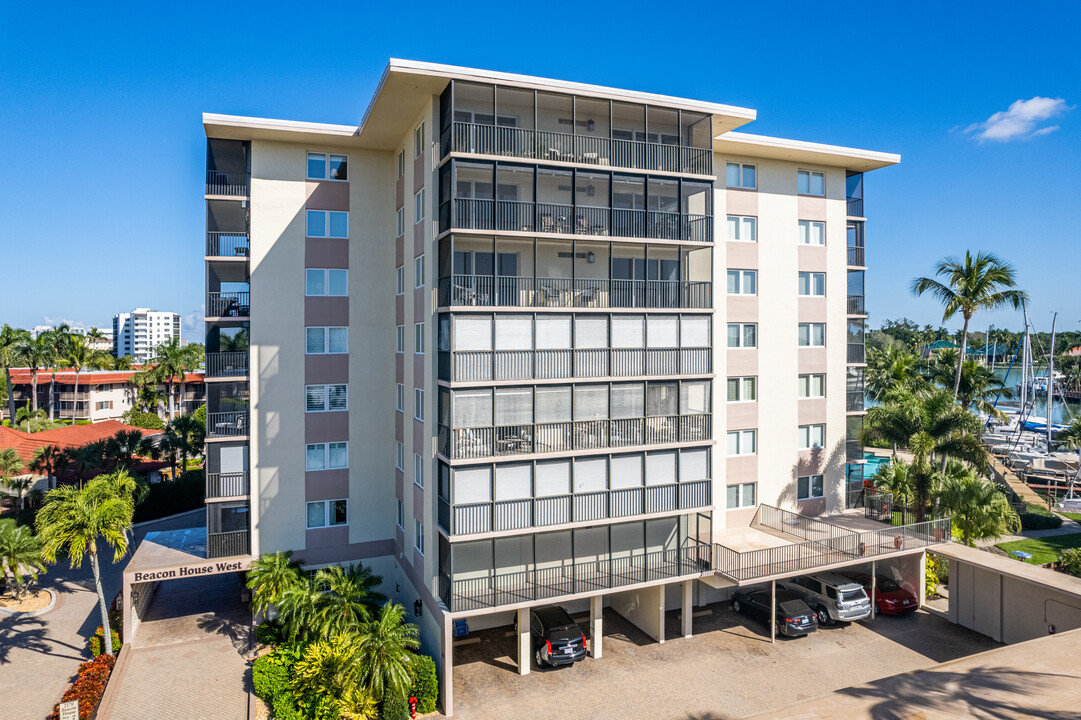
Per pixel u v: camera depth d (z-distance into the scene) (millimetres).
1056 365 102625
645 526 22656
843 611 23938
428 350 21359
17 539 26984
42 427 59188
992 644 22812
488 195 20297
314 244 25125
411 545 23875
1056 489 46062
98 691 20172
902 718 10180
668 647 22812
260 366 24469
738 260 27266
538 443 20688
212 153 25016
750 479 27656
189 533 27969
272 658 20188
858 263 30062
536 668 21469
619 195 22234
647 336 22219
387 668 18031
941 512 27453
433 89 20531
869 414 29984
